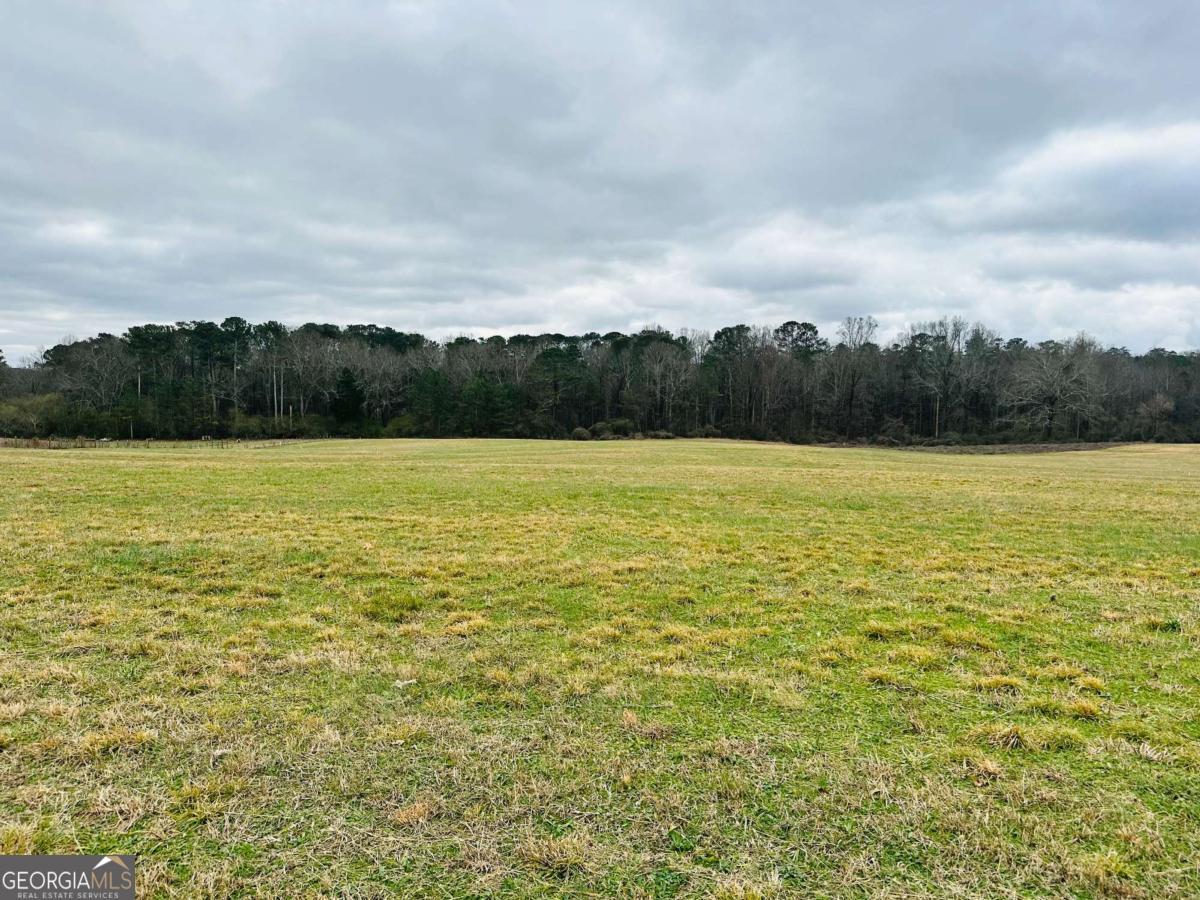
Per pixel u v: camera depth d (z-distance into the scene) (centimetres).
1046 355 6588
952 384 7206
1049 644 540
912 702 427
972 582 746
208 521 1063
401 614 611
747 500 1442
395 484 1630
